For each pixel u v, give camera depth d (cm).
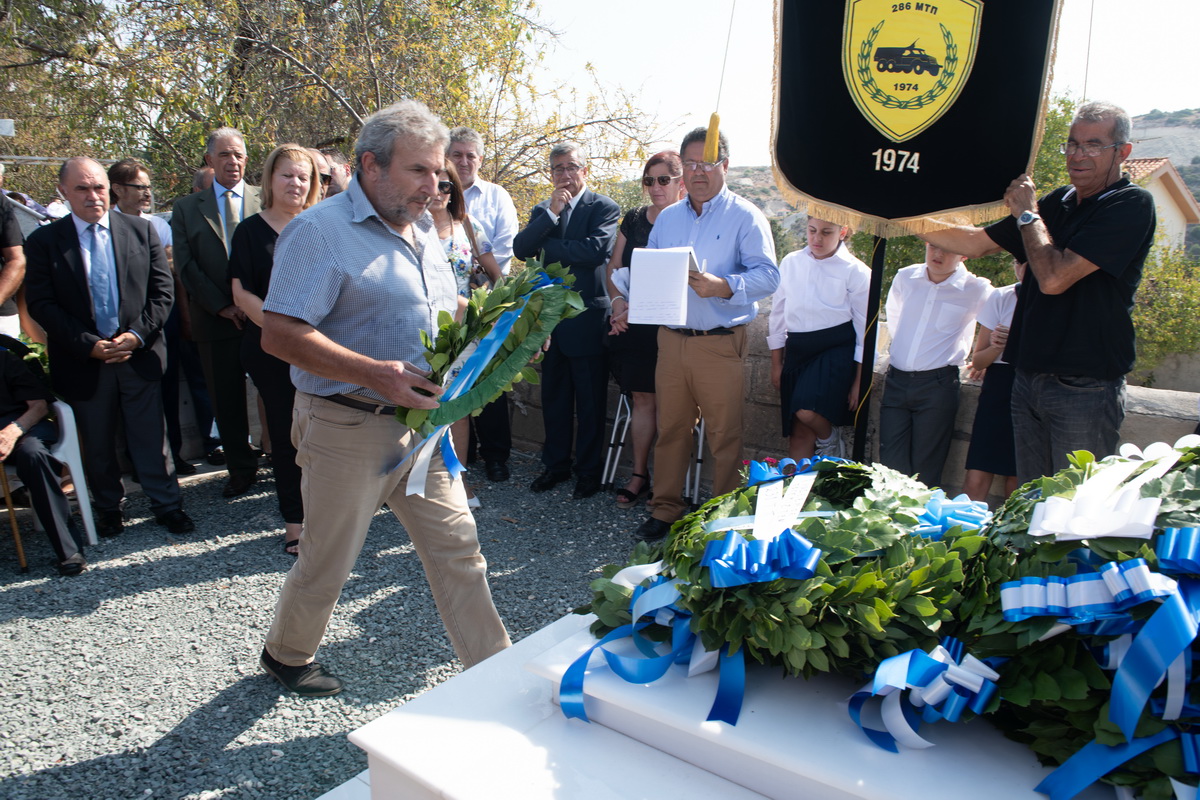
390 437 249
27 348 451
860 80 330
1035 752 137
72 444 429
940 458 410
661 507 446
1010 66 314
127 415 449
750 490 185
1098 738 127
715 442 426
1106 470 151
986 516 170
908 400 406
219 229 482
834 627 146
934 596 150
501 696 169
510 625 347
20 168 1576
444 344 224
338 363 224
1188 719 125
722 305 410
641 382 485
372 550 424
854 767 133
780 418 473
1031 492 162
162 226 593
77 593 378
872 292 359
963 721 144
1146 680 123
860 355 421
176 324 553
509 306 225
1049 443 333
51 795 239
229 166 483
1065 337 315
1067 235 315
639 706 150
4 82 1400
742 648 155
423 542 264
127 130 1107
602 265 501
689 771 145
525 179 1136
